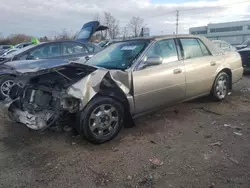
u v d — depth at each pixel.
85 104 3.20
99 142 3.44
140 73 3.71
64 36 37.09
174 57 4.27
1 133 3.98
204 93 4.91
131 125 3.86
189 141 3.48
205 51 4.90
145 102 3.82
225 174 2.67
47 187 2.57
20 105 3.79
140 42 4.16
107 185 2.57
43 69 3.41
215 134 3.68
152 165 2.89
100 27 10.97
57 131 3.84
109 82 3.48
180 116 4.48
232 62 5.37
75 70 3.73
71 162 3.02
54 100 3.42
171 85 4.12
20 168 2.93
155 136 3.67
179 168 2.81
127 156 3.12
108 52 4.46
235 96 5.80
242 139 3.48
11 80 5.78
